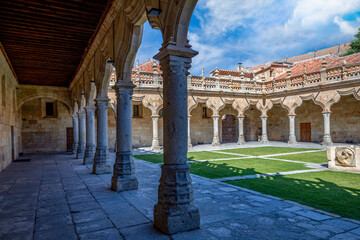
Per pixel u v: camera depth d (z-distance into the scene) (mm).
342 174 8414
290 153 15430
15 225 4137
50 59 11320
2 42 9148
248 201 5332
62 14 6953
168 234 3607
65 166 11609
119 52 6453
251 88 24547
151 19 4477
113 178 6613
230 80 23422
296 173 8672
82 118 14844
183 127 3967
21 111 19281
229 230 3773
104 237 3602
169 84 3957
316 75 20500
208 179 7750
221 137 26922
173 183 3803
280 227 3883
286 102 22719
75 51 10242
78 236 3656
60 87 17625
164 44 4020
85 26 7773
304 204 5141
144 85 19516
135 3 5137
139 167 10664
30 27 7793
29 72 13742
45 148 20125
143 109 23250
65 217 4492
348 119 20906
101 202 5422
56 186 7164
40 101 20156
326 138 19500
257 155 14727
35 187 7074
